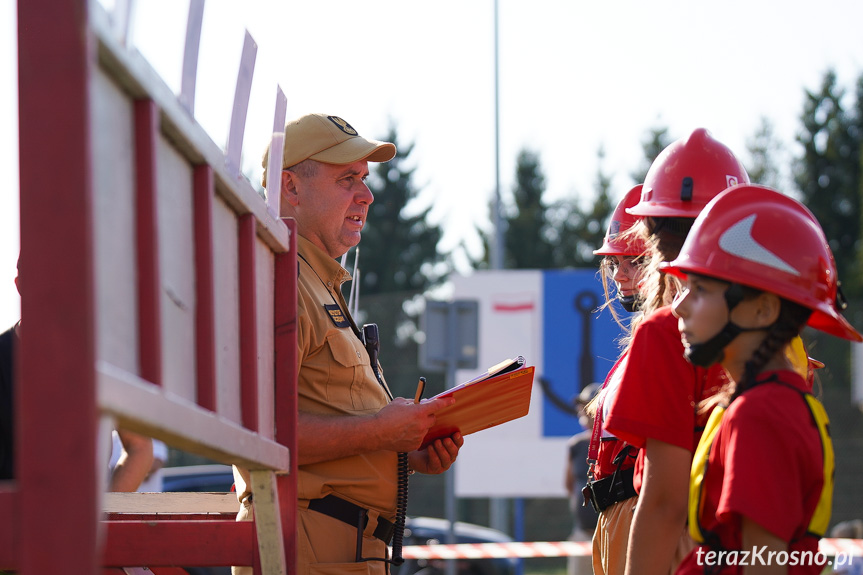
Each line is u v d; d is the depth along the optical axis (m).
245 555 4.23
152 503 4.98
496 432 21.33
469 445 21.25
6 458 4.29
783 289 3.22
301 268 5.13
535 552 14.06
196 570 9.59
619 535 4.39
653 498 3.64
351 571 4.79
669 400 3.65
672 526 3.62
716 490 3.20
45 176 1.88
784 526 2.92
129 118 2.31
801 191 82.00
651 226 4.57
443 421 5.16
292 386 4.02
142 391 2.16
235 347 3.30
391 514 5.12
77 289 1.87
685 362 3.69
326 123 5.66
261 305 3.73
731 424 3.10
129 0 2.23
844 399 27.12
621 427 3.68
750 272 3.25
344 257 5.90
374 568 4.98
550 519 32.84
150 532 4.23
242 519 4.60
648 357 3.70
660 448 3.64
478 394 4.83
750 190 3.45
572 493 14.34
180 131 2.57
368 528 5.00
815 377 4.58
